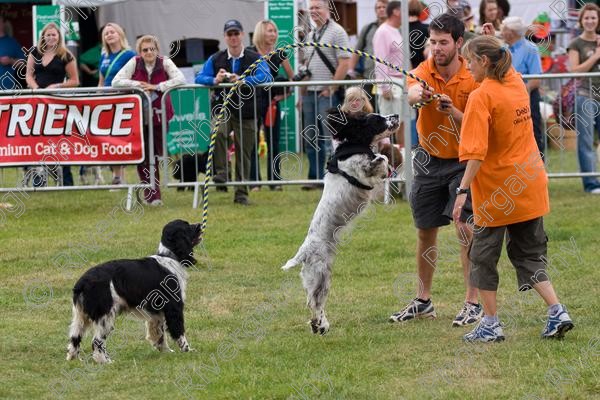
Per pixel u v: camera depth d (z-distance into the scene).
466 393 7.13
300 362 8.00
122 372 7.77
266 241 12.70
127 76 14.96
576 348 8.12
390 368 7.80
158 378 7.62
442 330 8.96
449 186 9.02
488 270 8.41
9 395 7.22
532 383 7.33
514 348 8.21
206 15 19.62
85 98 14.70
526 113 8.16
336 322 9.30
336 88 15.87
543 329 8.67
